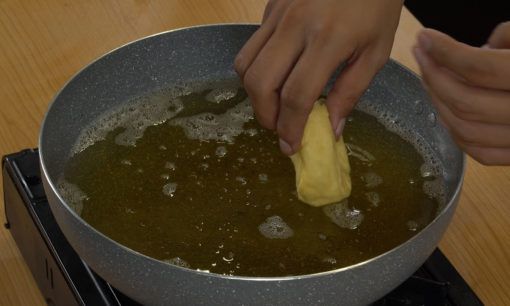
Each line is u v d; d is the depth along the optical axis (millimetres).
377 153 940
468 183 992
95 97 950
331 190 870
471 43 1706
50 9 1183
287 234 855
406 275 781
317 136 873
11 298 928
